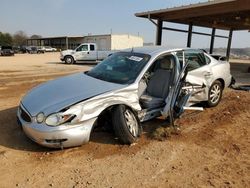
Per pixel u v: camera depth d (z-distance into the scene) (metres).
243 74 14.50
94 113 3.76
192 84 5.23
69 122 3.56
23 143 4.05
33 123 3.59
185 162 3.61
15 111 5.66
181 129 4.82
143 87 4.84
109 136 4.36
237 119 5.46
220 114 5.74
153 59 4.67
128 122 4.10
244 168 3.48
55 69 16.22
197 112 5.80
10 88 8.68
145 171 3.36
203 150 4.00
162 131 4.45
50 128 3.50
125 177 3.21
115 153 3.81
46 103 3.73
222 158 3.76
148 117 4.61
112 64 4.95
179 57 5.09
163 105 4.79
